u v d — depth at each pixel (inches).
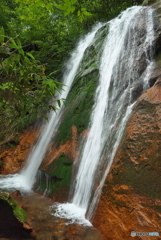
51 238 111.5
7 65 74.2
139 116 128.2
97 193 129.7
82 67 253.1
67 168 171.6
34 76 83.9
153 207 100.1
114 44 210.2
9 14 390.9
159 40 166.2
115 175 120.0
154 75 147.9
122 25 212.2
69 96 235.8
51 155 194.1
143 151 114.9
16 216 110.0
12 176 235.3
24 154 261.7
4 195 115.3
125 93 161.2
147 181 106.7
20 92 83.2
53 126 234.4
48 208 148.6
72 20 367.2
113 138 142.5
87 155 161.5
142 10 203.3
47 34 364.2
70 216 135.5
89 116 189.8
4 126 111.0
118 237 107.1
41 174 193.8
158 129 114.5
